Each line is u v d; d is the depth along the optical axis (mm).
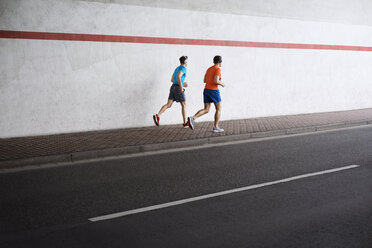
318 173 7035
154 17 11930
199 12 12750
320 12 15688
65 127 10859
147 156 8492
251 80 14141
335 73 16484
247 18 13797
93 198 5598
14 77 10094
